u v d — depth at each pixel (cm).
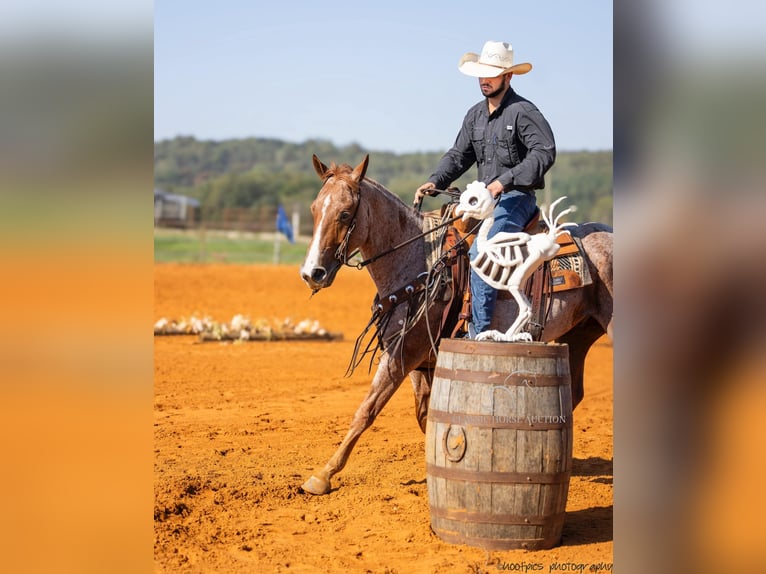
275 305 2159
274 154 11919
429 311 610
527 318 523
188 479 633
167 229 5050
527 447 482
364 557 482
